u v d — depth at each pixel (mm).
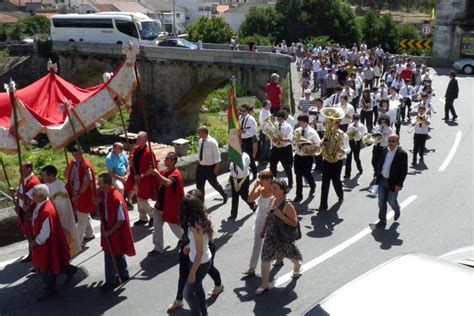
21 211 9742
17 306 8578
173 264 9938
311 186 13453
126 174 12008
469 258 6727
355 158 15609
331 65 29391
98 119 10281
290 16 75875
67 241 9273
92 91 11133
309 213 12523
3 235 10828
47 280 8727
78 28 46969
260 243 9234
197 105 40094
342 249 10516
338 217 12273
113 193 8945
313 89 30359
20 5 113312
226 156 15773
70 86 10930
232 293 8836
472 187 14477
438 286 4988
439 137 20625
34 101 10344
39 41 51125
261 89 34281
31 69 52812
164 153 20047
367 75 30422
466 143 19625
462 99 29047
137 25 43125
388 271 5262
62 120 10266
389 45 79500
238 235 11242
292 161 13719
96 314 8328
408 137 20500
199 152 12484
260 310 8305
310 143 12836
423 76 29250
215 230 11508
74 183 10578
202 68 36844
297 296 8719
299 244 10766
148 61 39250
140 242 10922
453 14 44281
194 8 112062
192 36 60062
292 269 9688
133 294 8906
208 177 12523
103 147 29000
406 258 5496
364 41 78812
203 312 7785
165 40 43562
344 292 5023
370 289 5008
